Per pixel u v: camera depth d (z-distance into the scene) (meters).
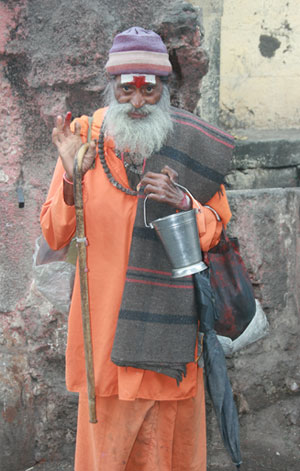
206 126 2.32
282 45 5.09
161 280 2.25
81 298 2.26
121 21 2.91
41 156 3.06
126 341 2.21
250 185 4.33
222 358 2.34
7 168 3.05
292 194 3.17
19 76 2.97
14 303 3.11
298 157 4.28
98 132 2.30
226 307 2.38
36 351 3.15
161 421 2.41
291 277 3.25
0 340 3.14
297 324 3.28
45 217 2.36
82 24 2.89
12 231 3.06
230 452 2.38
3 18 2.88
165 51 2.23
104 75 2.95
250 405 3.29
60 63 2.92
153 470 2.42
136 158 2.27
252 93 5.14
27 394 3.17
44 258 2.58
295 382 3.31
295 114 5.16
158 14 2.91
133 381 2.27
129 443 2.39
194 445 2.55
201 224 2.23
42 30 2.92
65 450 3.23
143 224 2.22
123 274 2.30
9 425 3.16
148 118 2.21
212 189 2.32
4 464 3.17
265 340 3.27
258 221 3.15
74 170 2.16
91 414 2.33
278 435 3.27
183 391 2.37
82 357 2.42
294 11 5.03
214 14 4.88
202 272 2.33
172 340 2.25
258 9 5.02
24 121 3.02
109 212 2.29
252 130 5.11
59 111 2.98
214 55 4.91
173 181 2.16
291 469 3.07
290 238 3.21
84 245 2.23
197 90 3.11
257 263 3.17
